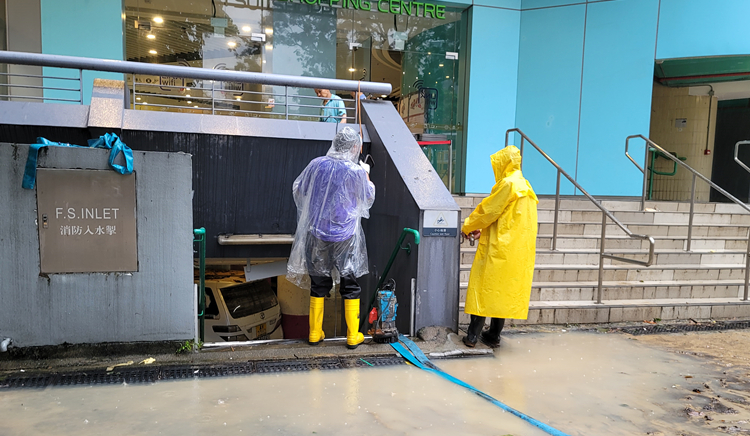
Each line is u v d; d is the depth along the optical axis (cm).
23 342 339
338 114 640
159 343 363
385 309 404
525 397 321
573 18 968
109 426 259
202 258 417
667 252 626
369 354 382
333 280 407
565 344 441
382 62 951
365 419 276
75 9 756
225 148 513
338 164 375
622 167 973
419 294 419
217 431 257
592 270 580
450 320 432
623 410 304
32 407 279
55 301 341
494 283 388
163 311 360
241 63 870
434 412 289
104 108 468
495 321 415
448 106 1005
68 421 263
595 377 361
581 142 980
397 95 966
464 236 422
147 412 276
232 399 297
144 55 819
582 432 273
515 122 1011
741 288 589
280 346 395
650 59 951
